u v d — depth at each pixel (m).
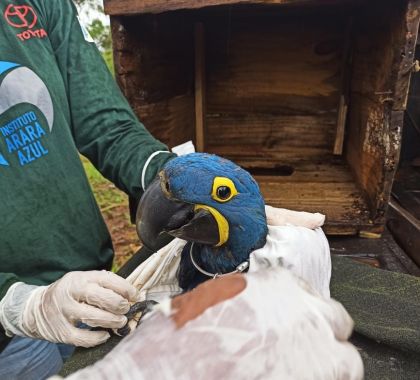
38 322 1.01
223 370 0.37
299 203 1.96
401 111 1.54
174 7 1.42
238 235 1.02
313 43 2.32
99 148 1.39
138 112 1.73
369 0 1.80
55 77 1.34
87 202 1.40
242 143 2.61
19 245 1.21
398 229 1.82
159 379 0.36
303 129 2.52
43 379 1.50
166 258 1.17
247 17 2.27
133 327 1.04
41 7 1.38
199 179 0.96
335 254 1.60
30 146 1.24
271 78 2.43
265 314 0.40
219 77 2.47
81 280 1.01
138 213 1.03
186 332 0.39
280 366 0.38
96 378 0.36
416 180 2.21
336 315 0.45
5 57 1.22
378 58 1.75
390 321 1.04
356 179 2.16
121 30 1.54
